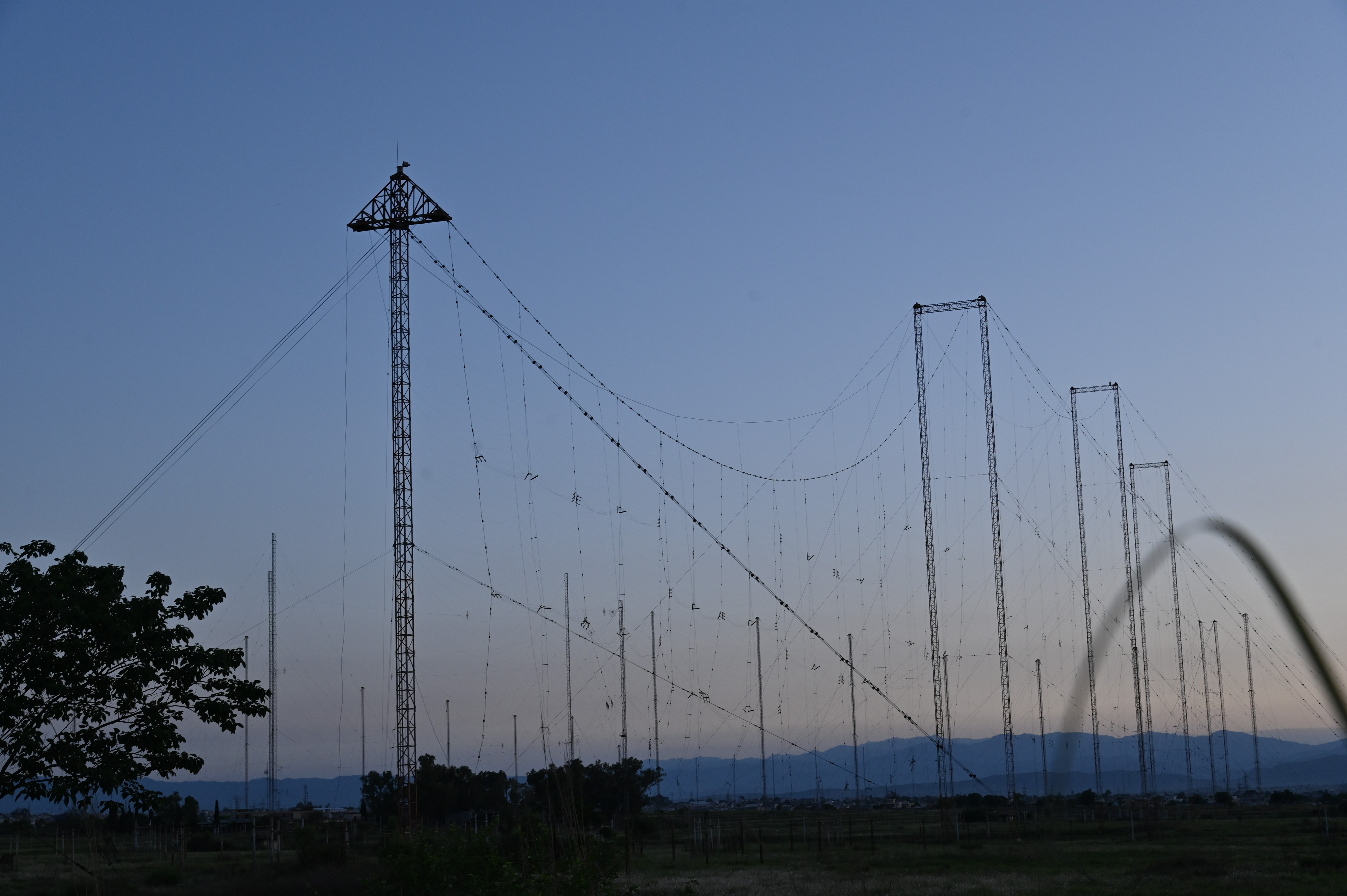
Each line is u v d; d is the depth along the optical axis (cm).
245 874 5184
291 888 4319
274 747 8731
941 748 7594
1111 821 9425
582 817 2730
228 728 2873
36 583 2698
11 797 2589
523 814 2712
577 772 4166
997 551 7912
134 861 7075
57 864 5944
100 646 2752
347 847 5759
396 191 6688
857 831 9606
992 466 8000
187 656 2892
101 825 2452
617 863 2584
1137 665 9450
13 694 2612
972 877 5188
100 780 2564
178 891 4575
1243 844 6900
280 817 8662
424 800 9469
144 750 2717
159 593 2922
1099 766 9962
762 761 10200
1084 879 5025
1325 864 5353
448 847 2842
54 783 2586
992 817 10450
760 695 8738
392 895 2792
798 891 4594
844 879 5103
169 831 9144
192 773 2822
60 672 2664
